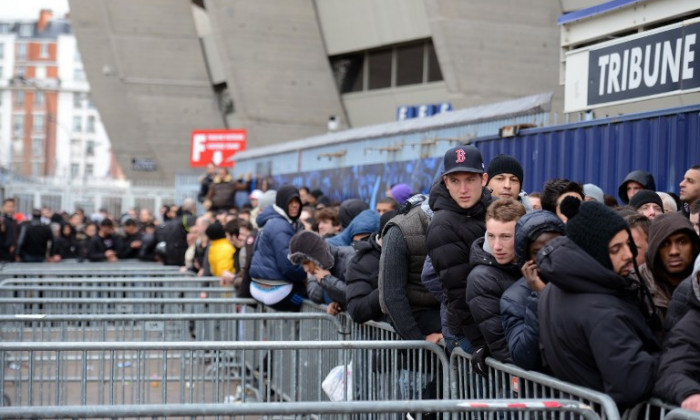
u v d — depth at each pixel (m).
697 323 3.72
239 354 8.21
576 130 9.27
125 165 40.47
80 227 22.20
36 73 131.00
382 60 29.70
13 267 16.08
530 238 4.25
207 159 27.30
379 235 6.27
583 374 3.85
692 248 4.18
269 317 7.01
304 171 18.62
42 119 130.25
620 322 3.70
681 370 3.64
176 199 32.41
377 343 5.47
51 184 36.19
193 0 37.56
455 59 22.08
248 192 21.81
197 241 13.06
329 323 7.14
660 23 7.93
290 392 7.47
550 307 3.95
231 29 30.92
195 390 7.61
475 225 4.96
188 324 8.77
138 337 9.32
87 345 5.37
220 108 38.50
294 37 31.20
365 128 16.52
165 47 37.66
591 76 8.61
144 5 37.25
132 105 37.94
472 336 4.92
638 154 8.38
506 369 4.51
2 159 128.50
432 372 5.55
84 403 5.40
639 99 7.94
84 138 130.62
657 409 3.77
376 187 14.85
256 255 8.37
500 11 22.16
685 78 7.36
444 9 21.92
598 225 3.77
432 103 27.58
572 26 9.07
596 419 3.71
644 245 4.41
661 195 6.69
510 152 10.47
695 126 7.74
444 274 4.96
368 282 6.32
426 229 5.61
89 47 40.03
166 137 38.22
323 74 31.47
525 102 10.91
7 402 7.13
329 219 8.84
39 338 8.71
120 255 20.81
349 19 29.55
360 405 3.67
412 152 13.66
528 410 3.72
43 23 132.38
